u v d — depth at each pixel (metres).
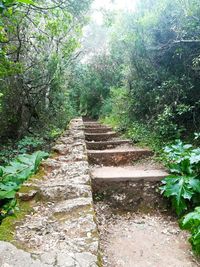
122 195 3.82
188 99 5.37
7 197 2.51
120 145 6.29
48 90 9.98
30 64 9.11
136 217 3.62
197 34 4.98
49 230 2.12
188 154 3.81
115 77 13.55
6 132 8.52
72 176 3.37
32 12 8.51
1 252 1.70
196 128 5.10
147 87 6.66
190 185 3.46
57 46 9.06
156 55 6.19
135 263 2.46
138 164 5.07
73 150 4.93
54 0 7.50
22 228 2.14
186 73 5.38
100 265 1.77
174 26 5.28
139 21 6.17
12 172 2.99
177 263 2.49
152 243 2.87
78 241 1.95
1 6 1.94
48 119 10.00
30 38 8.69
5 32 6.60
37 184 3.03
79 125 9.30
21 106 8.76
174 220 3.53
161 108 5.97
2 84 8.25
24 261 1.63
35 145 7.29
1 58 6.56
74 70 15.99
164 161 4.57
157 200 3.78
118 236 3.03
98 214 3.56
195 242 2.58
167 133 5.36
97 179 3.85
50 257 1.69
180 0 5.01
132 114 7.58
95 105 16.03
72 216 2.37
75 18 9.54
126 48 7.31
